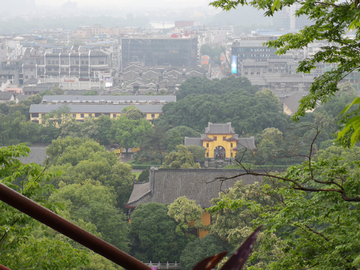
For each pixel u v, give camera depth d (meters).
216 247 42.19
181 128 99.38
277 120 100.69
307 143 68.44
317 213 13.91
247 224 40.50
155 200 54.16
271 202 40.12
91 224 42.22
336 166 14.05
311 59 15.45
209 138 93.06
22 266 15.48
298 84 163.38
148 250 46.72
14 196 1.83
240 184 43.66
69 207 47.19
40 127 101.94
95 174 59.44
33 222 15.30
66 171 59.56
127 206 54.28
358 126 2.94
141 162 95.19
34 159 85.88
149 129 102.75
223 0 13.83
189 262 42.66
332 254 12.86
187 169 55.97
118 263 1.89
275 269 14.73
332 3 12.84
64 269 17.58
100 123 103.81
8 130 96.69
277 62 196.62
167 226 46.50
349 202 13.80
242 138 92.94
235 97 111.44
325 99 15.66
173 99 134.88
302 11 13.33
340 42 14.20
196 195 53.78
